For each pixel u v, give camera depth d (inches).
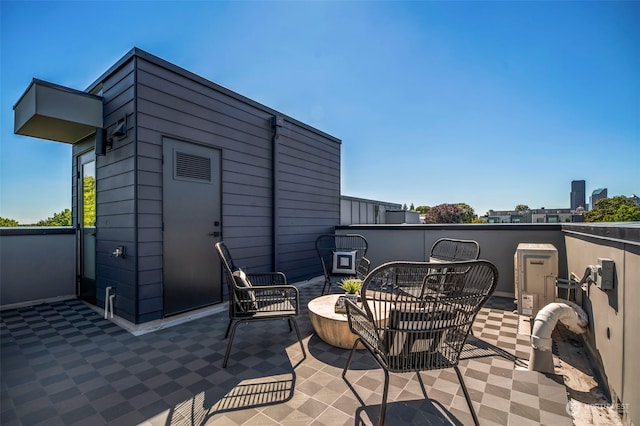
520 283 107.0
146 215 115.0
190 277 130.2
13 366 83.9
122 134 116.6
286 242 184.9
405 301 59.9
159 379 76.6
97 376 78.3
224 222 145.8
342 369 81.1
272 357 88.9
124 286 118.4
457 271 67.4
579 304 101.4
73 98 123.1
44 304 147.4
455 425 57.8
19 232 144.3
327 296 120.9
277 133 174.9
